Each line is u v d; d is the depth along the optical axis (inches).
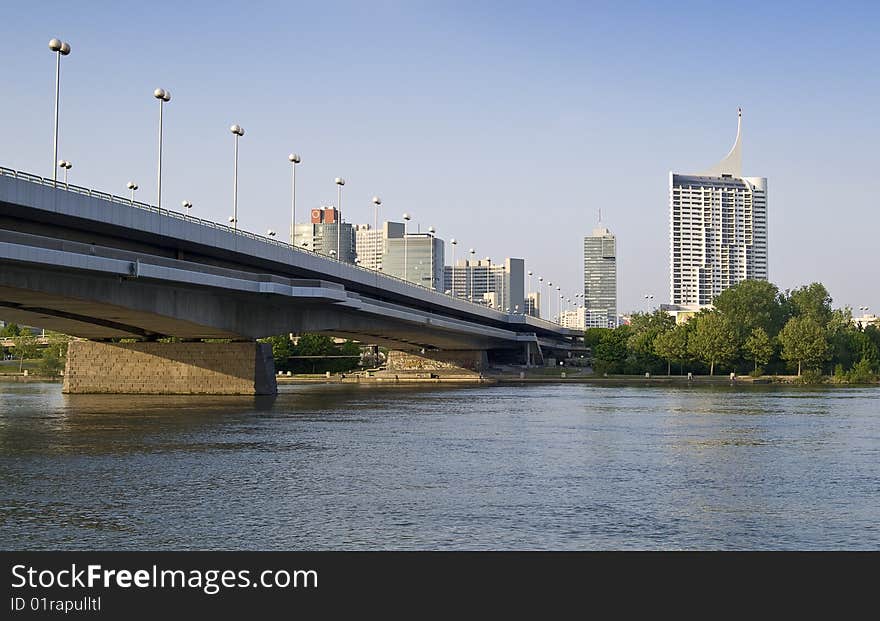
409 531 1412.4
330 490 1756.9
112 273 2970.0
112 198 3110.2
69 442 2503.7
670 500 1670.8
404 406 4202.8
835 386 7116.1
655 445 2534.5
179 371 4667.8
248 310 4434.1
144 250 3577.8
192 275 3344.0
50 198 2817.4
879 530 1444.4
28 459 2170.3
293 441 2581.2
